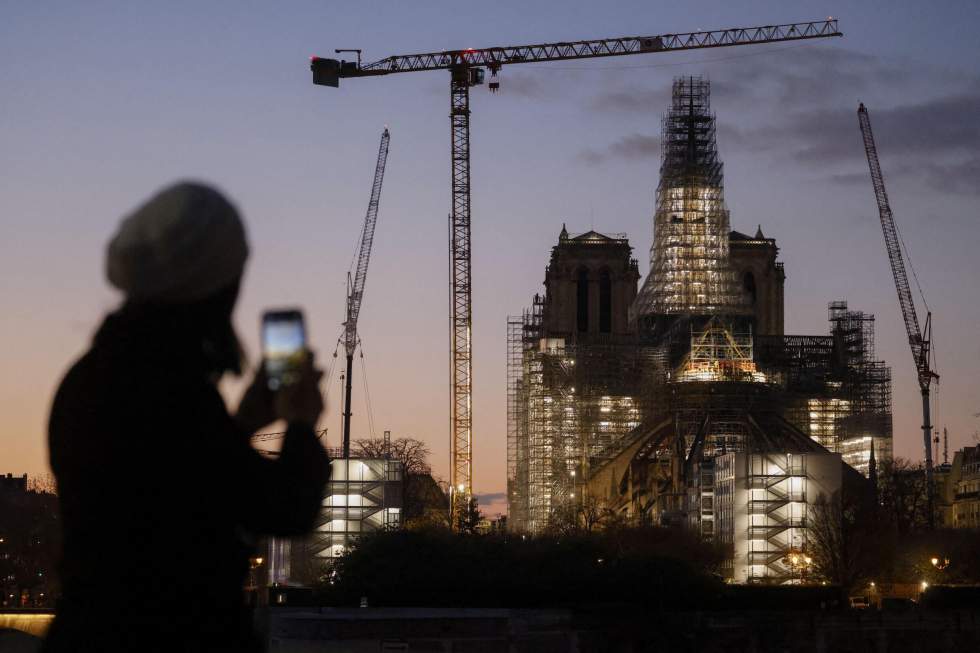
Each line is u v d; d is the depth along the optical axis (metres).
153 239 6.63
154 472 6.61
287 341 6.92
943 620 159.88
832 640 156.50
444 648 133.00
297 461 6.84
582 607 147.00
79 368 6.68
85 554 6.64
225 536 6.78
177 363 6.68
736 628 153.38
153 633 6.66
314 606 147.62
